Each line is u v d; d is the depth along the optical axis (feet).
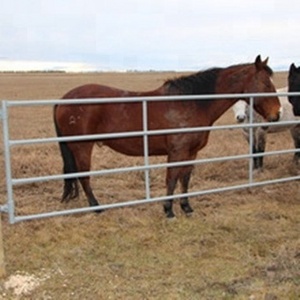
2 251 12.09
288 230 15.79
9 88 120.98
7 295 11.14
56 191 21.66
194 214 17.62
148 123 16.83
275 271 12.29
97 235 15.28
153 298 10.98
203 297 10.98
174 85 17.06
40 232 15.42
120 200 19.95
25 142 13.48
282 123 18.75
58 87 125.90
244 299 10.78
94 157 29.32
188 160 17.15
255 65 17.54
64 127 17.35
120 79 157.79
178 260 13.30
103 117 16.87
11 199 13.26
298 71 22.36
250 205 18.78
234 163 26.68
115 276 12.23
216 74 17.39
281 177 23.73
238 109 25.18
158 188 22.26
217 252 13.84
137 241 14.79
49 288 11.50
